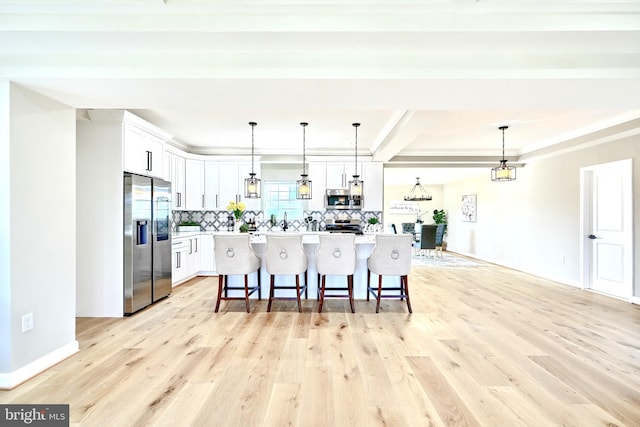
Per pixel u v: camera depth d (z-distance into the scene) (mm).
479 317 4070
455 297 5066
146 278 4398
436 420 2018
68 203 2922
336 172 7062
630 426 1969
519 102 2883
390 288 4629
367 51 2350
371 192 7039
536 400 2240
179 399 2236
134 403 2188
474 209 10094
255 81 2422
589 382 2484
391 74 2369
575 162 5914
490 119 4758
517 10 2055
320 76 2365
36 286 2594
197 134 5766
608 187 5336
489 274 7082
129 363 2771
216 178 6930
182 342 3230
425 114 3801
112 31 2150
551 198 6543
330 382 2473
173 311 4273
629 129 4602
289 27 2129
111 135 4004
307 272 4895
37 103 2611
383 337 3389
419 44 2283
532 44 2270
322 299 4246
